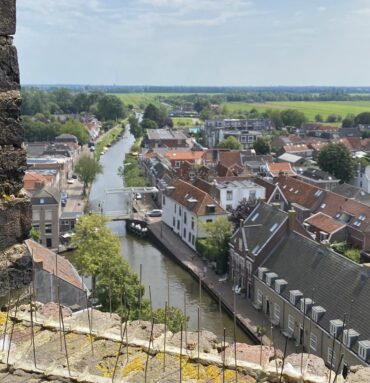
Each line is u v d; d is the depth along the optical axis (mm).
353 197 79062
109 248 44375
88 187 103125
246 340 42812
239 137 165250
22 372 6418
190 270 58938
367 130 187125
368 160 123000
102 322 7633
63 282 30672
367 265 37906
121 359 6727
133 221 79000
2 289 7438
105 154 153500
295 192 81062
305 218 73000
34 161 103562
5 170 7199
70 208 86625
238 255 52469
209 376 6414
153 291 53156
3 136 7105
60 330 7277
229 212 68188
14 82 7129
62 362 6645
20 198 7465
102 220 47500
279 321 43938
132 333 7379
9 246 7457
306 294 41281
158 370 6504
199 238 65562
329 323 37000
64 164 107250
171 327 28000
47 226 66750
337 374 6332
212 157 117125
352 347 33969
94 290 36406
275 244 49281
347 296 37750
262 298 47219
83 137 158375
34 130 159000
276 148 147750
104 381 6273
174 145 147000
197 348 7023
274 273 46375
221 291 52188
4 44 6914
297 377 6348
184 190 73312
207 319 46312
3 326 7406
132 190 87312
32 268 7754
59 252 65812
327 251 43281
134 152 145750
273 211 53406
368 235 61906
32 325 6918
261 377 6383
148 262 64000
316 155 131375
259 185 80000
